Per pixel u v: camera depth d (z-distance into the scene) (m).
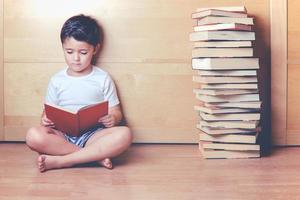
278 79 1.67
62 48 1.71
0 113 1.75
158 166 1.40
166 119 1.72
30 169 1.37
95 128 1.49
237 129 1.50
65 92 1.61
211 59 1.45
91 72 1.63
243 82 1.47
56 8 1.70
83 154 1.37
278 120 1.68
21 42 1.71
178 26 1.68
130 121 1.72
